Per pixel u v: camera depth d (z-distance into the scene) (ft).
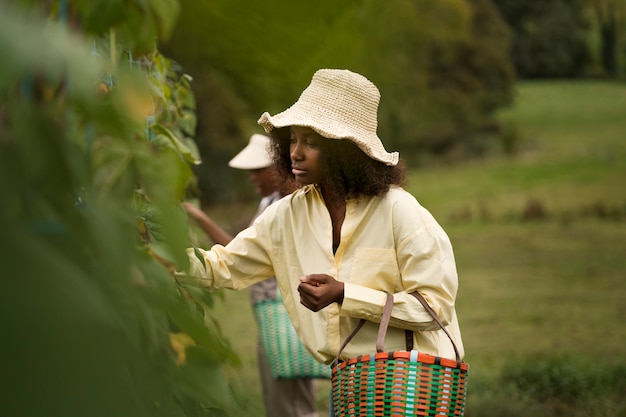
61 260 2.32
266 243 10.37
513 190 103.91
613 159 114.83
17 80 2.32
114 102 2.78
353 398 9.10
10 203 2.40
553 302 46.26
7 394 2.11
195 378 3.77
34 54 2.23
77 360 2.18
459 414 9.07
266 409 17.25
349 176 9.70
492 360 31.55
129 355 2.45
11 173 2.53
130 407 2.28
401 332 9.82
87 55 2.35
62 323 2.19
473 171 116.57
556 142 125.29
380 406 8.89
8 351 2.12
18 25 2.26
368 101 9.82
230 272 10.41
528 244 72.64
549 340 36.22
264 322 16.42
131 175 3.44
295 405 16.92
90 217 2.74
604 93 140.87
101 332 2.26
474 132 125.49
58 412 2.14
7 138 2.58
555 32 136.56
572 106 136.98
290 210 10.30
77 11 3.33
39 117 2.63
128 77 2.87
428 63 109.40
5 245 2.26
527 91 140.87
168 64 11.04
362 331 9.86
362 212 9.79
